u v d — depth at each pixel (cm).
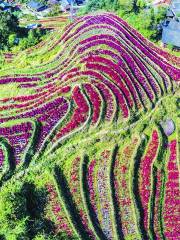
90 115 6253
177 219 5403
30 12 11725
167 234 5319
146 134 6084
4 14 9400
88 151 5884
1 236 5144
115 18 8538
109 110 6338
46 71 7712
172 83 6831
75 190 5556
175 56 7475
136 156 5825
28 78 7638
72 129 6119
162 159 5859
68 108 6425
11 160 5781
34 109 6556
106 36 7956
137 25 8069
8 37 9100
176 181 5681
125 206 5459
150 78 6931
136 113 6309
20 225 5112
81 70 7225
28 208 5425
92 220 5359
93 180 5653
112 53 7469
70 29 8700
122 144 5984
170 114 6325
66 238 5216
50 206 5428
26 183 5581
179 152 5900
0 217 5162
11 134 6138
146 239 5269
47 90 7150
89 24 8519
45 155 5856
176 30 7662
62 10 11531
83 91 6675
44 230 5272
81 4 11569
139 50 7544
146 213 5428
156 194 5581
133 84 6769
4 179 5591
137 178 5684
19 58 8525
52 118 6334
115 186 5603
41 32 9531
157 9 8538
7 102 7094
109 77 6944
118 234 5269
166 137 6091
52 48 8406
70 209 5412
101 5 9619
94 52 7600
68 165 5759
